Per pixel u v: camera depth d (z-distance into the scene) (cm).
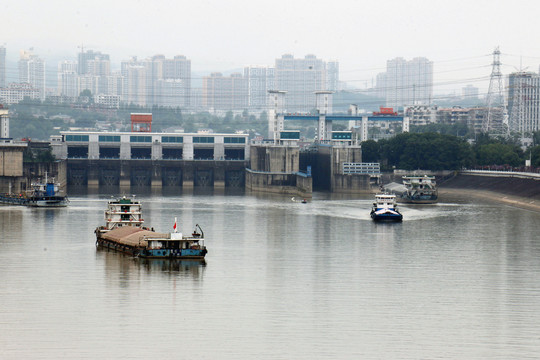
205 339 19512
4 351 18588
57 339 19412
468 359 18400
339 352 18738
